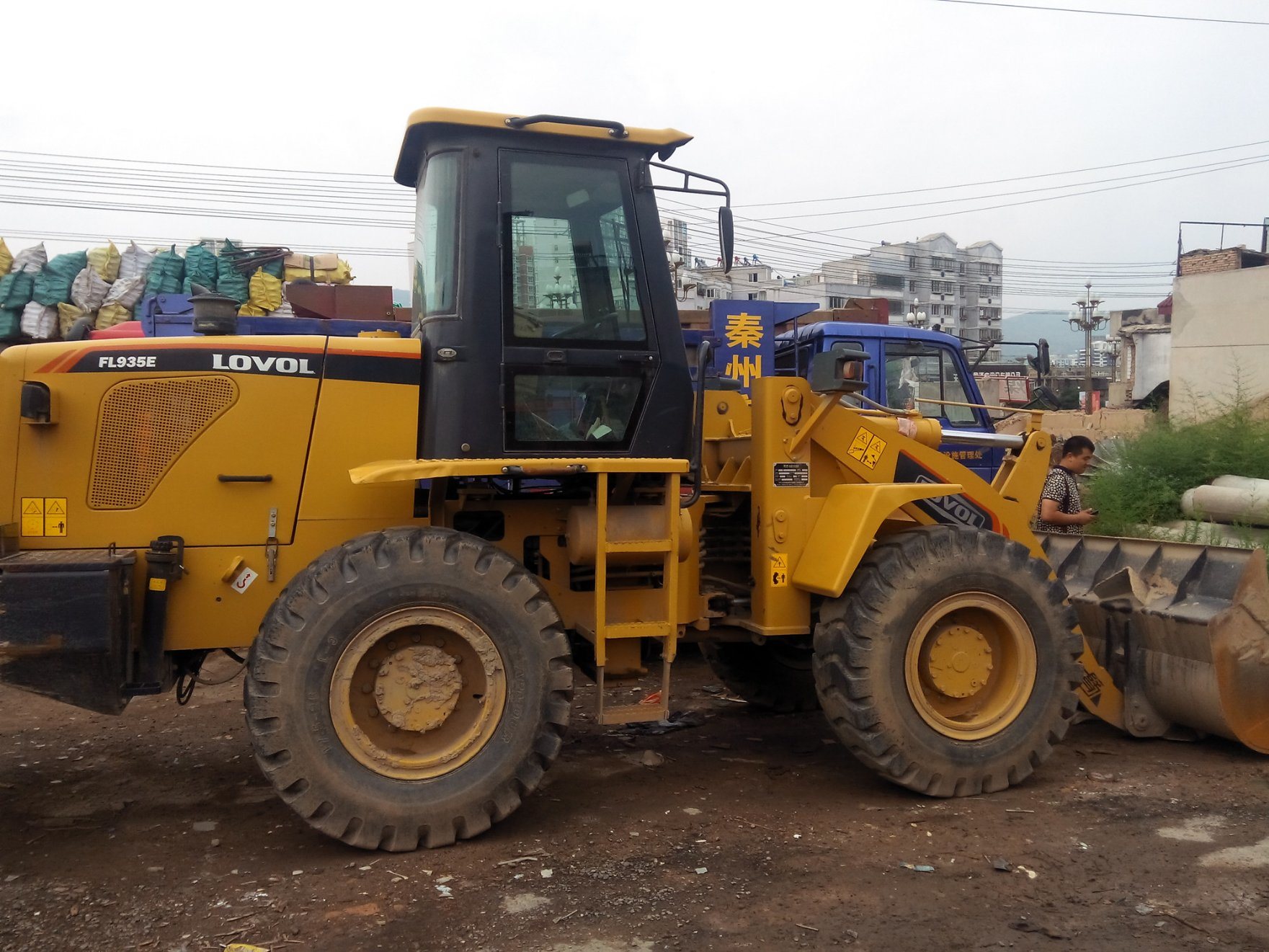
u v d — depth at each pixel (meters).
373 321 7.99
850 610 4.09
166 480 3.79
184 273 10.10
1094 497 9.94
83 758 4.79
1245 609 4.54
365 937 2.93
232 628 3.84
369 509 3.96
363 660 3.56
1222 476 9.81
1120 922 3.00
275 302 10.30
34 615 3.43
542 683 3.69
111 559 3.58
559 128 4.00
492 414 3.86
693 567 4.43
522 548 4.36
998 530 4.97
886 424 4.84
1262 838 3.64
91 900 3.18
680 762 4.73
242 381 3.84
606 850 3.59
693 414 4.30
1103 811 3.96
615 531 3.99
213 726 5.34
